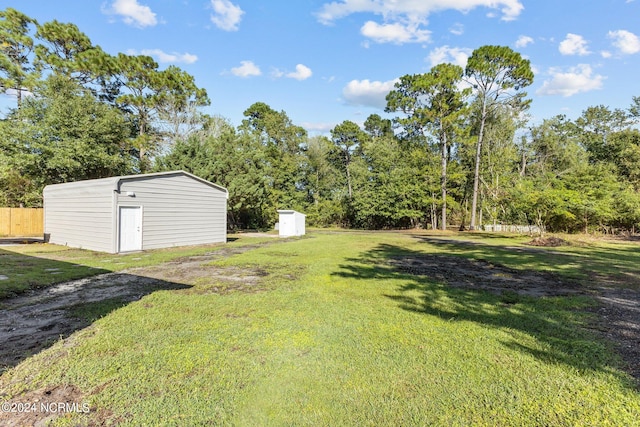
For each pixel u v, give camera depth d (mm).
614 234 18188
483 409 2166
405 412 2131
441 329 3658
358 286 5824
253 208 24875
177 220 12547
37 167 15844
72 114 16891
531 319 4027
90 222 11227
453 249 12227
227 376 2582
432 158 25438
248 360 2869
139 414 2090
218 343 3225
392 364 2801
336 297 5035
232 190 19469
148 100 22438
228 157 20094
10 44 18766
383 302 4781
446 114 23938
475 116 25562
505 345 3213
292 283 6039
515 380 2535
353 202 29828
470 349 3113
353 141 37938
